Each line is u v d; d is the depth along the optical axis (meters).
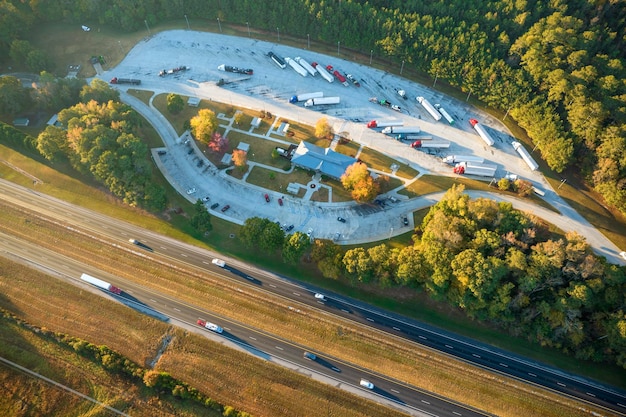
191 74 175.25
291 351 111.38
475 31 163.88
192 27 191.25
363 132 157.62
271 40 186.00
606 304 108.38
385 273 113.75
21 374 105.62
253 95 168.50
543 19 158.50
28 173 144.50
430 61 165.75
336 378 107.38
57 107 157.25
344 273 117.94
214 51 182.62
